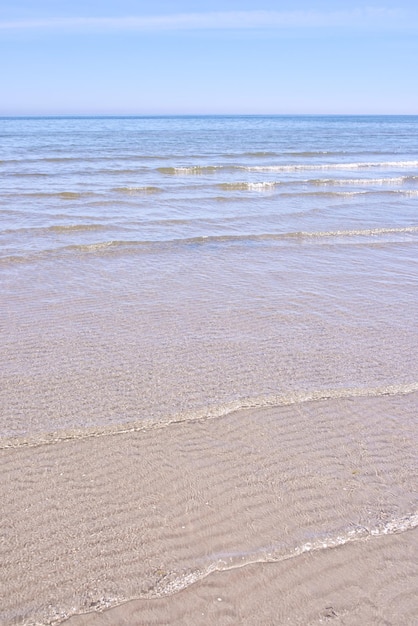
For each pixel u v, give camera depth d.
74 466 3.56
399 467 3.62
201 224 11.32
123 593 2.64
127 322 6.14
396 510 3.23
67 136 41.97
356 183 18.34
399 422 4.16
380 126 86.06
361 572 2.80
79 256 8.81
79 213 11.88
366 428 4.07
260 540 2.99
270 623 2.51
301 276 8.06
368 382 4.79
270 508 3.23
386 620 2.54
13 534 2.96
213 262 8.74
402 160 27.55
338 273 8.27
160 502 3.26
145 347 5.47
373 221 12.09
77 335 5.74
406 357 5.33
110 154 25.89
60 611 2.54
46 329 5.88
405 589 2.71
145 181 17.09
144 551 2.89
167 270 8.24
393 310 6.69
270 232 10.80
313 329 6.02
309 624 2.51
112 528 3.04
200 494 3.33
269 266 8.58
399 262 8.98
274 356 5.30
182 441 3.86
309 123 103.62
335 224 11.69
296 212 12.86
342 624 2.51
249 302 6.88
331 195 15.50
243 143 36.97
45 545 2.90
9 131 49.84
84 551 2.87
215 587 2.69
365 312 6.60
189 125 76.56
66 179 17.08
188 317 6.32
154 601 2.61
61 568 2.76
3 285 7.29
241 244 9.90
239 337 5.77
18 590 2.63
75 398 4.42
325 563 2.85
